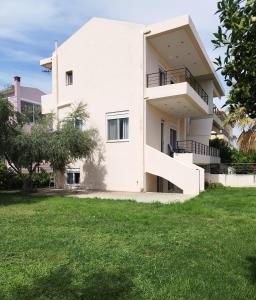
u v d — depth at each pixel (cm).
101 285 452
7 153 1568
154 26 1725
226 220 899
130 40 1794
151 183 1825
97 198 1402
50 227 802
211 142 3388
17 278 475
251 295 427
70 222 858
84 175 1941
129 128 1775
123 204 1202
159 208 1102
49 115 1750
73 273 496
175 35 1742
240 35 326
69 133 1639
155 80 1902
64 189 1928
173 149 2106
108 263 538
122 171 1791
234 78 350
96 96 1908
